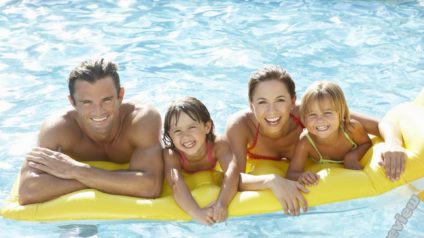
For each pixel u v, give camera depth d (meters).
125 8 8.94
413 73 6.72
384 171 4.28
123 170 4.38
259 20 8.41
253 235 4.09
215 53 7.34
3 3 9.10
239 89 6.43
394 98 6.16
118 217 4.13
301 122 4.79
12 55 7.30
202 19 8.48
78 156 4.67
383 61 7.03
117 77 4.39
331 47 7.45
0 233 4.14
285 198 4.14
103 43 7.66
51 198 4.28
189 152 4.39
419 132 4.43
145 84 6.56
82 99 4.27
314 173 4.32
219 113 5.90
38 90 6.47
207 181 4.46
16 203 4.34
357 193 4.21
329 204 4.19
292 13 8.68
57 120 4.61
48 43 7.64
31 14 8.65
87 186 4.30
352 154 4.61
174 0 9.30
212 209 4.09
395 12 8.66
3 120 5.89
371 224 4.15
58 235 4.13
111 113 4.36
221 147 4.55
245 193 4.25
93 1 9.25
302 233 4.09
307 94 4.45
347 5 9.00
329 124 4.43
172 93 6.34
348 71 6.79
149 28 8.16
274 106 4.37
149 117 4.57
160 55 7.32
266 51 7.37
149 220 4.16
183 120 4.33
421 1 9.14
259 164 4.80
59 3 9.14
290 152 4.89
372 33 7.86
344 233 4.07
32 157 4.39
